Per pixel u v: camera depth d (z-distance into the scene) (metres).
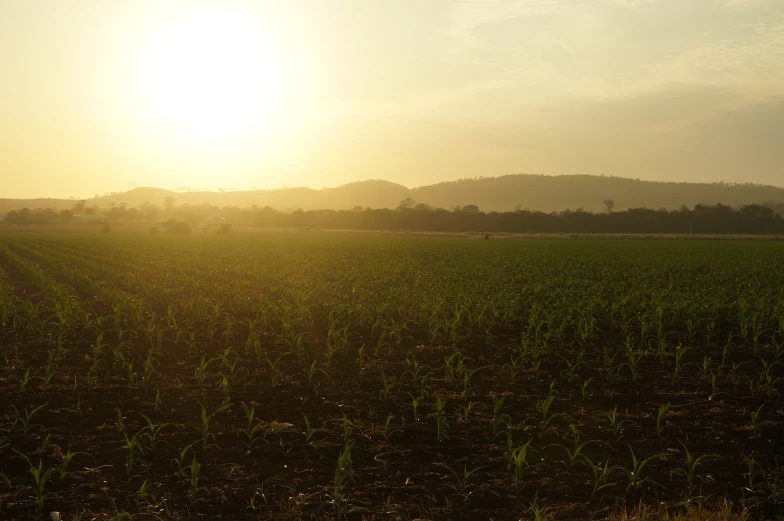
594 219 153.88
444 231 163.50
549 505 7.31
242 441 9.47
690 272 41.28
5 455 8.84
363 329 18.92
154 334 17.59
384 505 7.29
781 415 10.61
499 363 14.54
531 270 41.06
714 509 7.01
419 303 23.17
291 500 7.39
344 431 9.66
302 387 12.42
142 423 10.24
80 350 15.82
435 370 13.81
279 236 128.75
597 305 22.59
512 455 8.16
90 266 44.59
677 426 9.98
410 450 9.04
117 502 7.41
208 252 65.06
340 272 39.28
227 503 7.39
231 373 13.33
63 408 10.99
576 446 9.12
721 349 15.96
